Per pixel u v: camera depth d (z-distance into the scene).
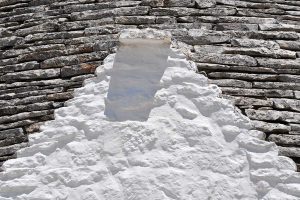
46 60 6.91
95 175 5.63
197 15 7.13
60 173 5.69
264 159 5.69
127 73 6.11
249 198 5.53
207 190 5.54
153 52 6.20
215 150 5.71
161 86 6.02
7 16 7.90
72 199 5.57
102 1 7.48
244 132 5.83
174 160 5.64
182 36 6.80
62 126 5.96
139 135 5.74
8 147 6.25
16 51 7.22
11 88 6.80
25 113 6.48
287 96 6.33
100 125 5.84
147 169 5.60
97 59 6.69
